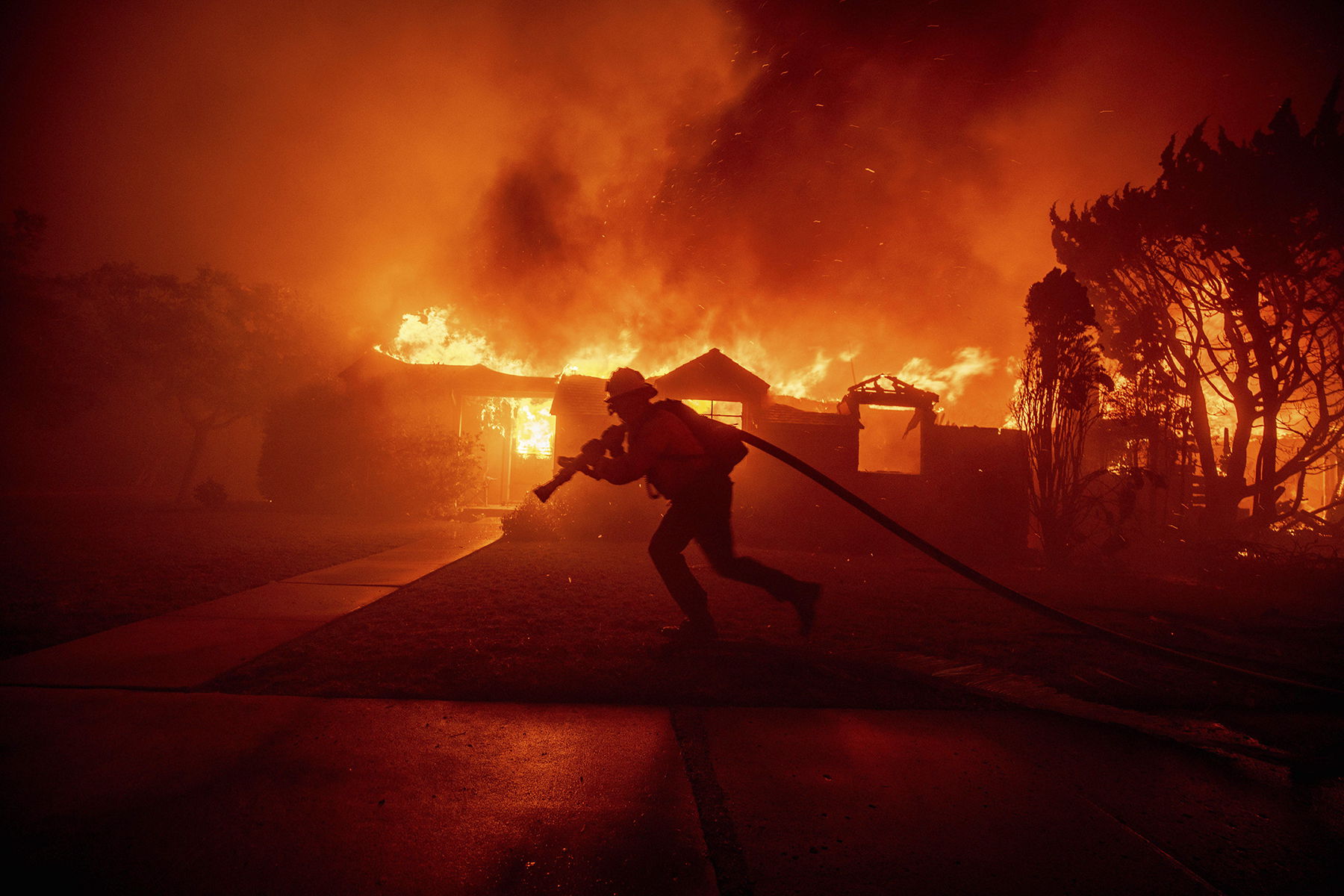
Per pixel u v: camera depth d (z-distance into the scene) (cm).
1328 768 280
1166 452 1255
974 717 333
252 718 302
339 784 242
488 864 196
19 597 567
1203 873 203
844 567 964
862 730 309
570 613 546
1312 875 203
